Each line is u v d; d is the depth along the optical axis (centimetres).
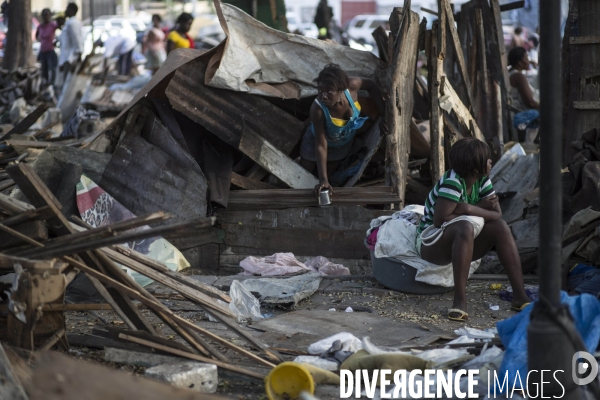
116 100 1337
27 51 1716
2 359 300
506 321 378
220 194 632
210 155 653
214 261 648
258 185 662
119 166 640
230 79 625
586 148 599
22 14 1697
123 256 404
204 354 376
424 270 524
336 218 626
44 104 784
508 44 1991
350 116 623
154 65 1822
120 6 3134
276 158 649
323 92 600
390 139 635
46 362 253
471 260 500
